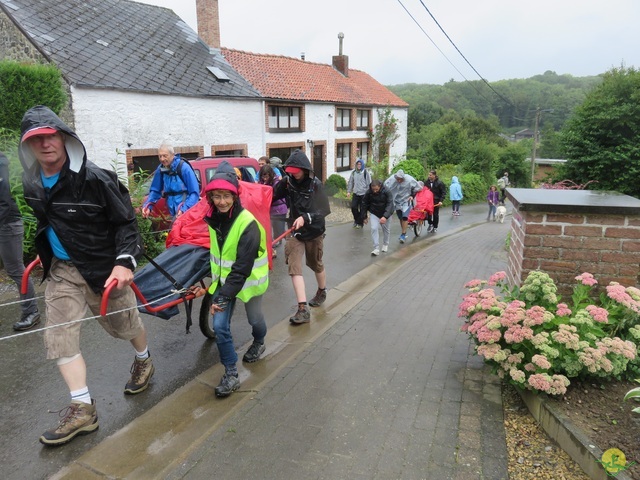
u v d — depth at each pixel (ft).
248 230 11.81
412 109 231.71
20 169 22.41
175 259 13.01
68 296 10.42
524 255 12.46
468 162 110.93
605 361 9.64
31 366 13.87
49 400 12.11
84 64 42.24
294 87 73.97
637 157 35.40
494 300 11.60
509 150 135.85
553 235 12.21
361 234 39.83
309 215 17.22
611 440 8.40
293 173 17.02
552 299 10.83
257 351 14.25
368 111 91.86
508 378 10.68
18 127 30.48
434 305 18.66
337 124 84.53
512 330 10.35
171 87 48.62
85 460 9.61
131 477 9.02
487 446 9.19
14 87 30.25
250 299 13.30
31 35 40.50
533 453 8.94
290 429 10.03
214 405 11.80
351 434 9.77
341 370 12.82
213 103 53.47
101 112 41.57
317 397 11.36
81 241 10.14
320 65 90.79
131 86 43.93
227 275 12.00
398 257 30.58
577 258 12.16
